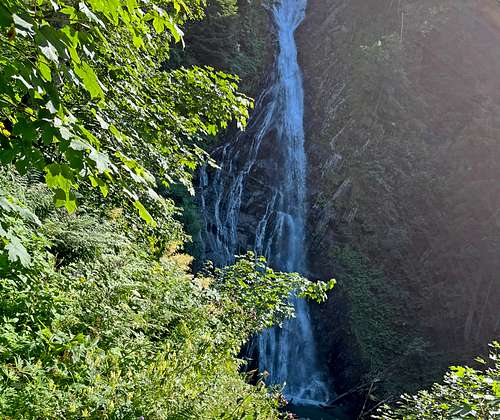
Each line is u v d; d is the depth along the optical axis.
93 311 3.69
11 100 1.62
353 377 14.79
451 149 19.03
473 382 3.93
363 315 15.93
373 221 18.27
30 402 2.38
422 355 14.85
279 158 19.47
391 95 20.58
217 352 4.80
